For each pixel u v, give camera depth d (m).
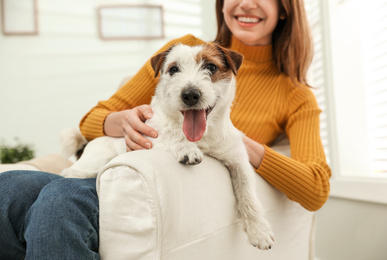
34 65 3.75
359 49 2.05
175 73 1.13
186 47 1.20
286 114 1.56
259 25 1.59
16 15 3.74
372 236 1.65
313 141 1.36
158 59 1.23
